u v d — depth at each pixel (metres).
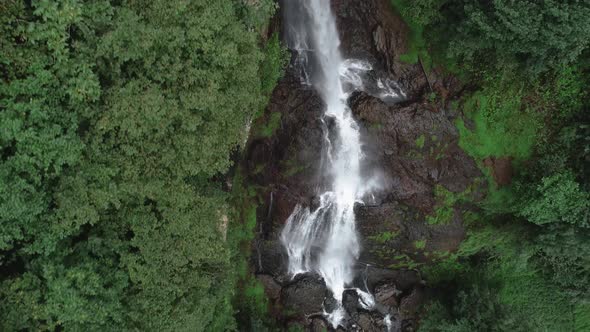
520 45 20.06
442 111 25.30
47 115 13.04
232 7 16.62
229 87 16.97
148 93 14.17
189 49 15.20
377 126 25.30
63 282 13.89
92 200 14.76
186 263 17.44
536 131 24.16
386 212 25.77
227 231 25.52
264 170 25.23
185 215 16.75
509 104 24.42
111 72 14.28
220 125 17.34
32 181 13.92
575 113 23.20
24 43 12.88
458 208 25.77
